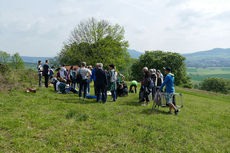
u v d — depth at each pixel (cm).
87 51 3272
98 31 3262
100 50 3114
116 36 3478
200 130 523
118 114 629
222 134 502
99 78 783
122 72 6128
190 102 1101
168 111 732
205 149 393
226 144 436
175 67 4803
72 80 1173
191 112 766
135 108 732
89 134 428
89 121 521
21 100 700
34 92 895
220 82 7481
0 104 608
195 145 414
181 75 4834
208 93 2711
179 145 404
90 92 1124
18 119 485
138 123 532
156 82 927
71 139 393
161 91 723
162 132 480
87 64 3155
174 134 466
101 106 718
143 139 420
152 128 500
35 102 688
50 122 481
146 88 806
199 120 639
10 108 581
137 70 5272
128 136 433
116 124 508
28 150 334
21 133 399
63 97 862
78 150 347
